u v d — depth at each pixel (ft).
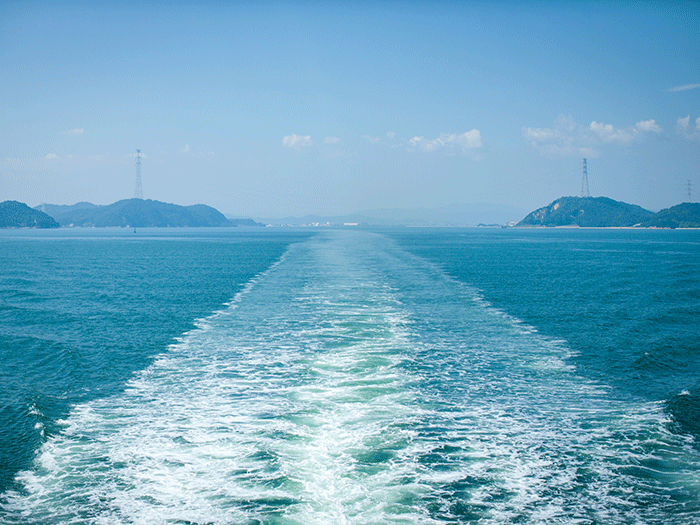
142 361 57.88
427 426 38.75
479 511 27.40
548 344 66.80
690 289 123.95
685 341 69.26
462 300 103.24
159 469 31.76
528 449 35.09
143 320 82.79
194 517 26.55
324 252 258.98
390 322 79.15
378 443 35.58
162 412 41.63
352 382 49.34
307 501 28.04
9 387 49.08
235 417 40.37
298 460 32.89
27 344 66.59
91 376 52.37
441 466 32.37
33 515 26.86
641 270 173.37
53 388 48.60
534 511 27.55
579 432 38.14
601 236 597.11
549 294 114.62
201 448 34.71
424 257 229.86
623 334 73.51
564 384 50.06
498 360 58.29
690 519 26.96
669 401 44.88
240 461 32.73
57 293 115.75
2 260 217.97
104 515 26.81
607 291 120.26
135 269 175.94
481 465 32.63
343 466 32.12
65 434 37.27
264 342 66.18
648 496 29.30
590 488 30.12
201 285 129.70
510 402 44.55
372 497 28.53
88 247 332.60
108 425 38.93
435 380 50.26
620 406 43.93
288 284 127.44
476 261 209.67
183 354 60.70
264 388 47.57
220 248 317.83
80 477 30.83
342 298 103.40
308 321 79.82
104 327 77.51
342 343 65.31
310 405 42.98
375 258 216.74
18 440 36.60
